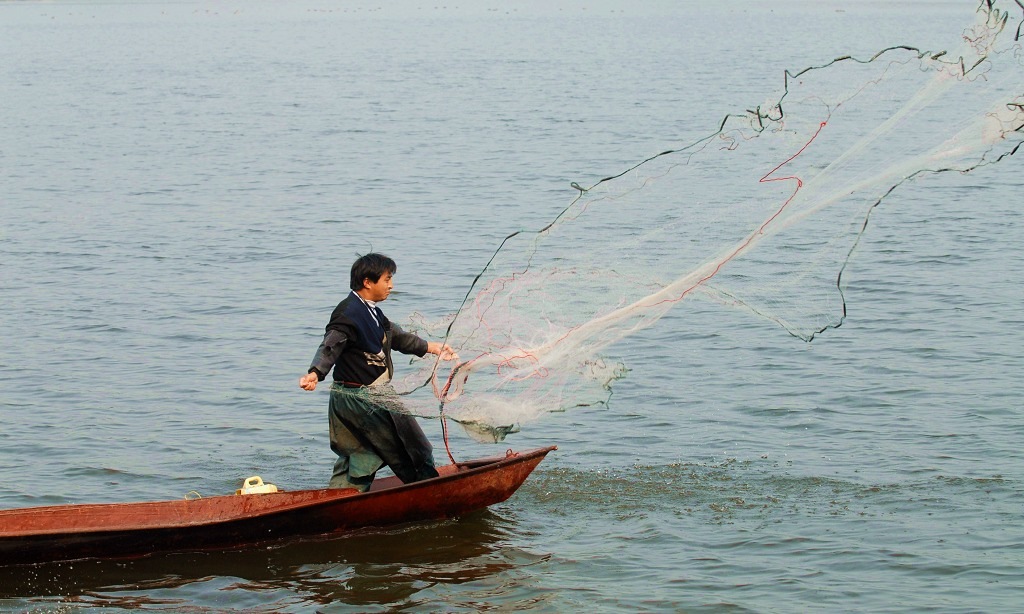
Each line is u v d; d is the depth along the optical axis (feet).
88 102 142.00
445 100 136.56
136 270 55.11
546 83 154.40
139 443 32.37
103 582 24.21
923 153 24.95
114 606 23.18
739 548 25.22
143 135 110.11
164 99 145.18
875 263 52.70
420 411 26.66
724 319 43.83
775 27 295.07
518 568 24.62
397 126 113.09
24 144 103.91
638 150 91.97
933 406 34.19
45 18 445.37
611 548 25.49
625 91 139.44
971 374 37.14
